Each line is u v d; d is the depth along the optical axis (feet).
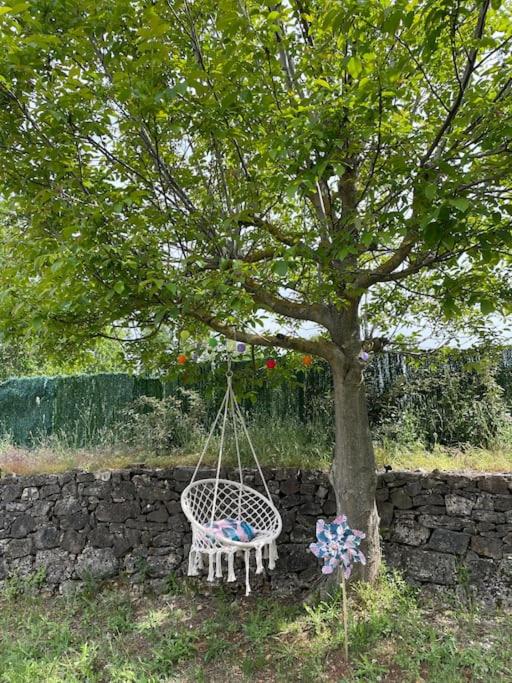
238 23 9.12
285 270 10.04
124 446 20.31
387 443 16.97
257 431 18.72
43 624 13.99
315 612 12.80
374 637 11.34
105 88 9.98
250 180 12.24
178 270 11.30
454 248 9.87
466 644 11.13
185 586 15.19
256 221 13.05
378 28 8.61
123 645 12.75
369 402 19.01
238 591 15.01
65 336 12.96
